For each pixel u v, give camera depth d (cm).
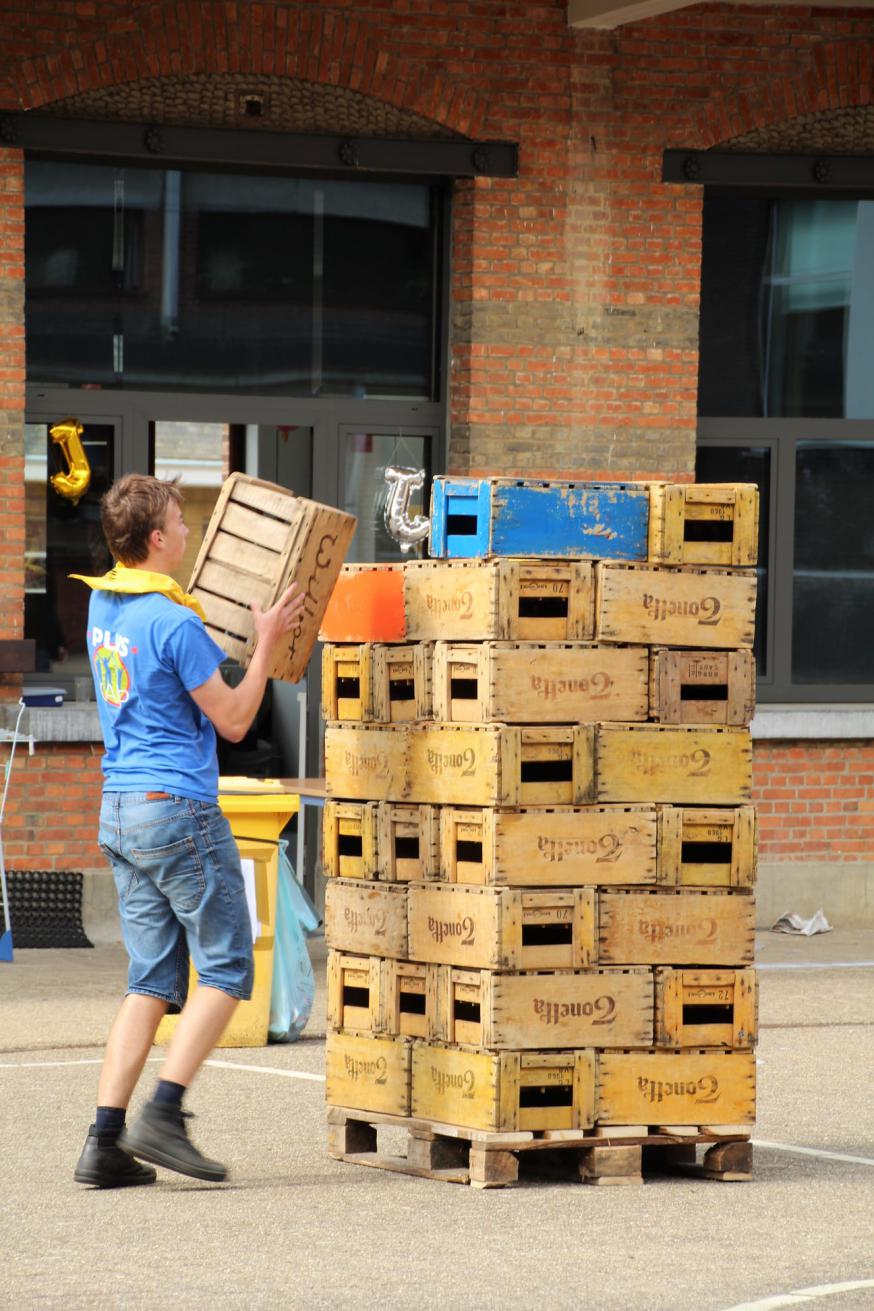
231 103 1488
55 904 1466
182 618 797
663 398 1591
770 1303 648
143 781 793
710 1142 837
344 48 1502
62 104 1448
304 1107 966
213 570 838
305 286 1559
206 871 792
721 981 838
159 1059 1077
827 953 1499
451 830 830
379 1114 845
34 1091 986
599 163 1567
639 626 835
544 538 827
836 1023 1219
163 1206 770
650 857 830
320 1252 704
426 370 1591
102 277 1512
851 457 1688
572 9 1545
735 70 1592
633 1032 825
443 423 1590
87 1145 798
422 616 846
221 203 1538
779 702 1673
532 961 813
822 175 1623
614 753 830
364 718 866
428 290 1588
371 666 864
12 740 1427
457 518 843
